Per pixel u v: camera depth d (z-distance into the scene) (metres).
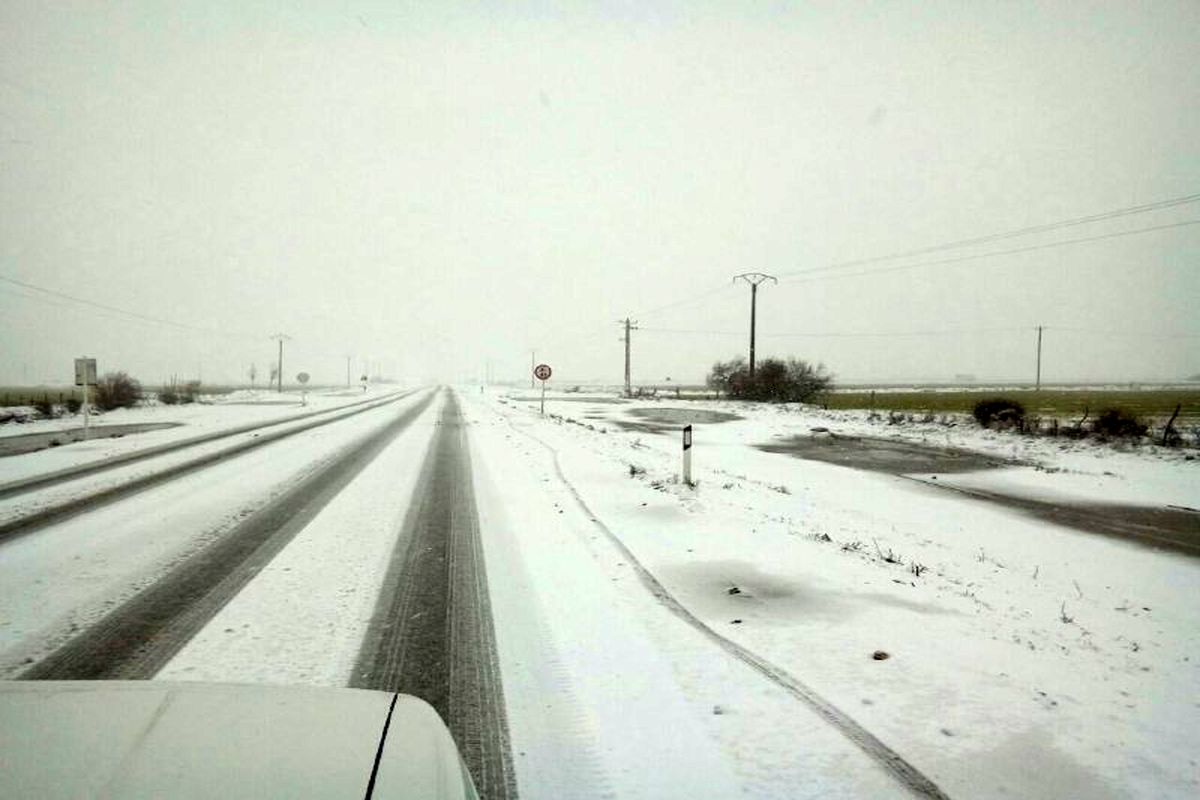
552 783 3.15
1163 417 37.47
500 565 6.82
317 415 34.50
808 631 5.17
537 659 4.54
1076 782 3.25
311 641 4.73
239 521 8.78
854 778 3.23
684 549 7.59
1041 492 14.28
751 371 51.06
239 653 4.48
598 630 5.10
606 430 27.89
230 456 16.06
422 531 8.30
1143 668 4.91
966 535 10.23
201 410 40.03
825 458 19.44
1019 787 3.19
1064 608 6.62
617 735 3.60
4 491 11.04
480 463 15.05
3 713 1.77
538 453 17.14
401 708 2.03
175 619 5.12
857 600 5.96
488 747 3.45
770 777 3.23
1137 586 7.75
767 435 26.23
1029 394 80.50
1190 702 4.29
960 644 4.99
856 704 3.99
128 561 6.80
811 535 8.73
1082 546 9.70
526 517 9.21
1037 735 3.69
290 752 1.69
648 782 3.17
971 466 18.00
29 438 21.41
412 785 1.61
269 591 5.85
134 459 15.45
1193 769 3.41
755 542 8.01
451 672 4.30
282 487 11.54
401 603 5.60
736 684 4.22
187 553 7.14
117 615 5.19
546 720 3.74
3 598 5.60
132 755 1.60
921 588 6.47
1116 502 13.20
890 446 22.55
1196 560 8.97
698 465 16.72
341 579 6.25
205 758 1.62
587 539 7.98
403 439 20.78
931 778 3.24
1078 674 4.62
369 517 9.10
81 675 4.08
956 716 3.87
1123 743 3.65
